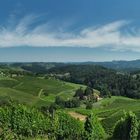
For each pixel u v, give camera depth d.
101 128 66.44
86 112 159.38
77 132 64.38
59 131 62.03
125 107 165.12
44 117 59.88
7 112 54.00
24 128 55.62
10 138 52.62
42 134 59.19
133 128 66.81
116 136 69.94
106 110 167.12
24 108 56.50
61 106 193.12
